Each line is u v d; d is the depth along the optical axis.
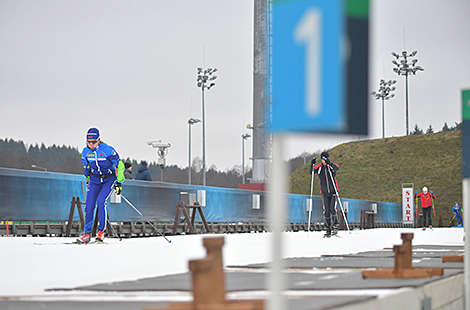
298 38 2.29
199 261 3.05
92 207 15.91
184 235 24.03
